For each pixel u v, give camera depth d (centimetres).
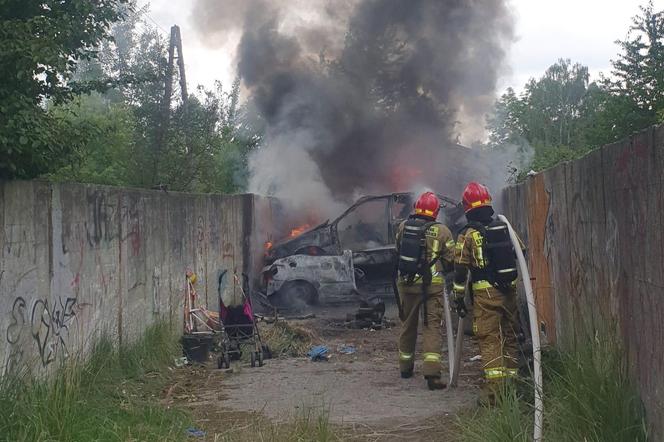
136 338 838
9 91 567
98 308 731
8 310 546
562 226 730
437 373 704
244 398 690
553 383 523
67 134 629
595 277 572
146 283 883
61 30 612
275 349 928
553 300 789
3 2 590
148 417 585
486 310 614
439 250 725
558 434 452
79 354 650
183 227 1049
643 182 420
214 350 948
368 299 1361
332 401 671
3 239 543
